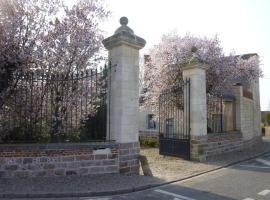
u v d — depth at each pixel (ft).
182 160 39.27
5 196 20.51
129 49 28.27
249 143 60.70
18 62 29.53
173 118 44.96
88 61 33.91
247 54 72.69
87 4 34.60
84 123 30.45
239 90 56.95
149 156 42.80
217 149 44.29
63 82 31.04
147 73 60.39
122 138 27.37
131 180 25.27
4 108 28.27
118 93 27.76
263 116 133.39
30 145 24.75
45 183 23.21
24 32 31.14
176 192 23.07
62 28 33.09
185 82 40.83
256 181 27.25
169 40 55.88
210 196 21.91
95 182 24.02
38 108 29.22
